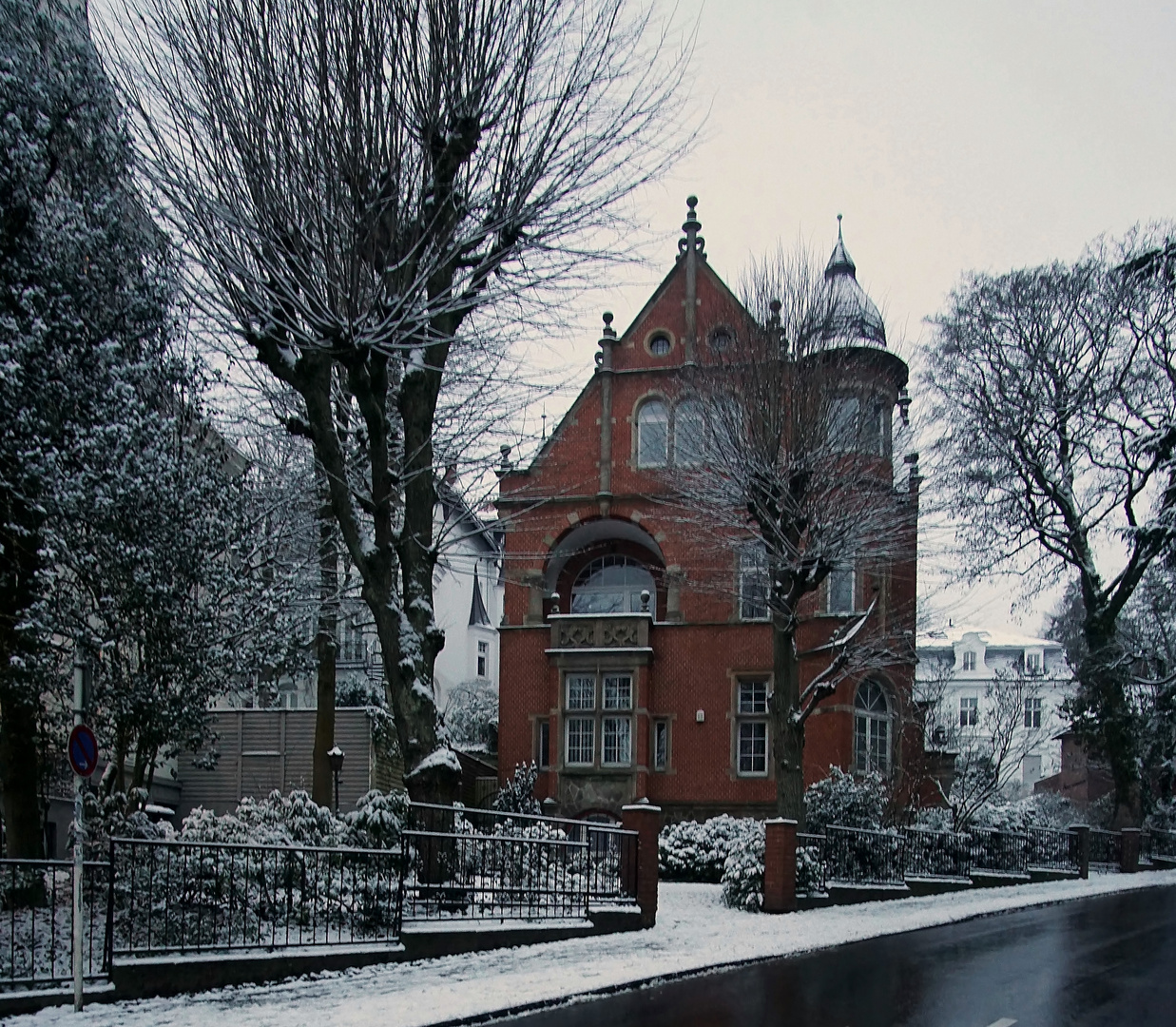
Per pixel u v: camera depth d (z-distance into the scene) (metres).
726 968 13.40
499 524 20.80
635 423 33.09
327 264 14.01
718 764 31.25
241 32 13.80
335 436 15.20
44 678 13.54
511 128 15.34
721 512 25.19
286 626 18.12
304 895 12.52
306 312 14.03
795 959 14.20
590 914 15.96
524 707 32.56
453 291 15.77
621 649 31.61
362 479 19.34
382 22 14.15
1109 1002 10.82
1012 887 25.50
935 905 20.86
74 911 10.40
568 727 31.78
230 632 16.02
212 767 17.19
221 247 13.95
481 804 30.81
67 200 14.23
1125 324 32.66
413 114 14.66
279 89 13.84
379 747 26.59
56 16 15.67
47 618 13.16
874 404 26.08
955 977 12.41
